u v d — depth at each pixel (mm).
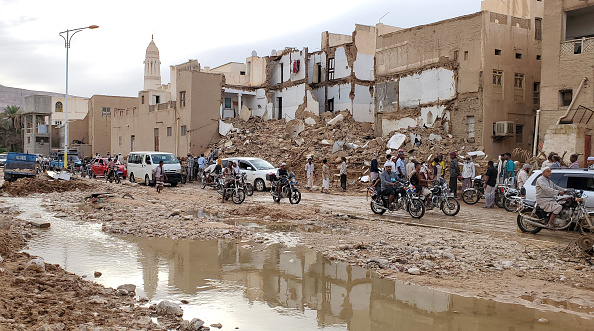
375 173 22234
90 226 14188
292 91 47156
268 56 51125
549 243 11664
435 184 18172
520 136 29734
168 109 47562
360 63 44281
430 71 31875
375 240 12164
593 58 23078
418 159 27484
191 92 43688
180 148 45469
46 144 72188
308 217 16094
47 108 70938
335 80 45656
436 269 9352
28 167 30578
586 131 22703
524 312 6980
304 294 7859
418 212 15859
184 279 8617
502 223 15195
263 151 37875
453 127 30141
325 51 46844
